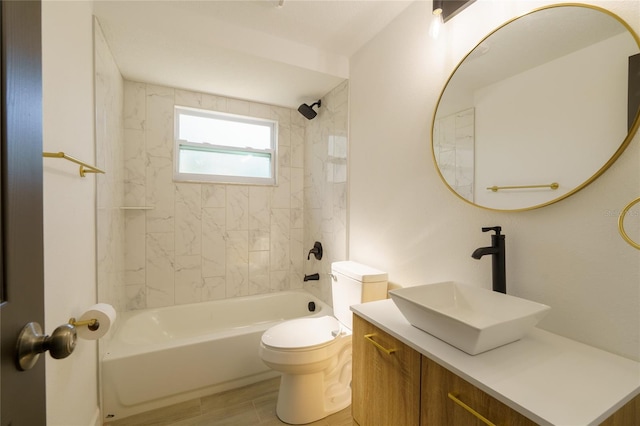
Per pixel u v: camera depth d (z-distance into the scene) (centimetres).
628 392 64
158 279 232
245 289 265
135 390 159
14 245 44
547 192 96
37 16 51
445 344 86
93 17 147
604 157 83
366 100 195
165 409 165
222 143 263
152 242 230
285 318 268
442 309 113
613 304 82
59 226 102
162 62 193
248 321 255
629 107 79
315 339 155
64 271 106
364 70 197
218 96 252
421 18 151
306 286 284
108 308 120
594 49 86
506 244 110
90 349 138
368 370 109
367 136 194
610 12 83
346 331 171
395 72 168
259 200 271
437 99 140
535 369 73
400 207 164
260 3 159
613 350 82
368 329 110
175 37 165
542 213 99
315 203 266
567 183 91
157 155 231
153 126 229
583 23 89
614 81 82
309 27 180
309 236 278
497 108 112
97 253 148
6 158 43
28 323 47
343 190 221
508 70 109
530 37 102
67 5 111
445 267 136
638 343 77
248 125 274
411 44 157
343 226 220
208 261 250
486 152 116
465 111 124
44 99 92
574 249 91
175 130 241
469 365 74
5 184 42
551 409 58
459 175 127
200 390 176
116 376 155
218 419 158
